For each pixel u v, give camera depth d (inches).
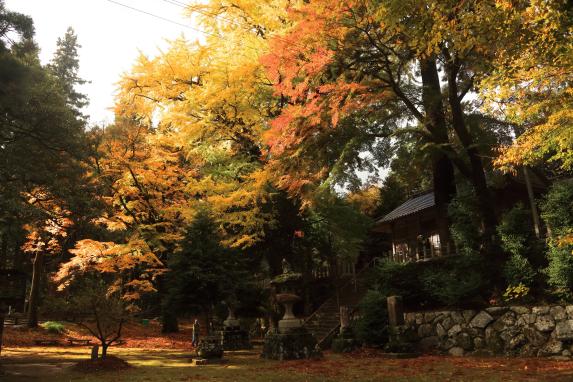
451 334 550.3
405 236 1059.3
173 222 882.8
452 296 550.6
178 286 633.6
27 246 1007.0
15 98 504.4
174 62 742.5
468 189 655.8
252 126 732.0
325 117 539.2
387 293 645.3
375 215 1366.9
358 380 355.9
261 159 721.0
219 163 762.8
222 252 663.8
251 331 1078.4
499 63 333.4
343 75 510.9
